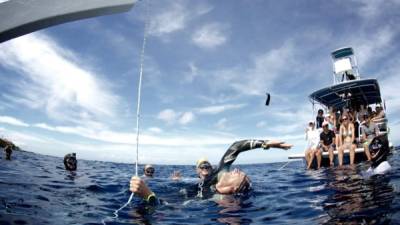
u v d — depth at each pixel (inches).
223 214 143.3
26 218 123.6
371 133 426.0
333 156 444.8
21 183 225.6
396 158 398.3
